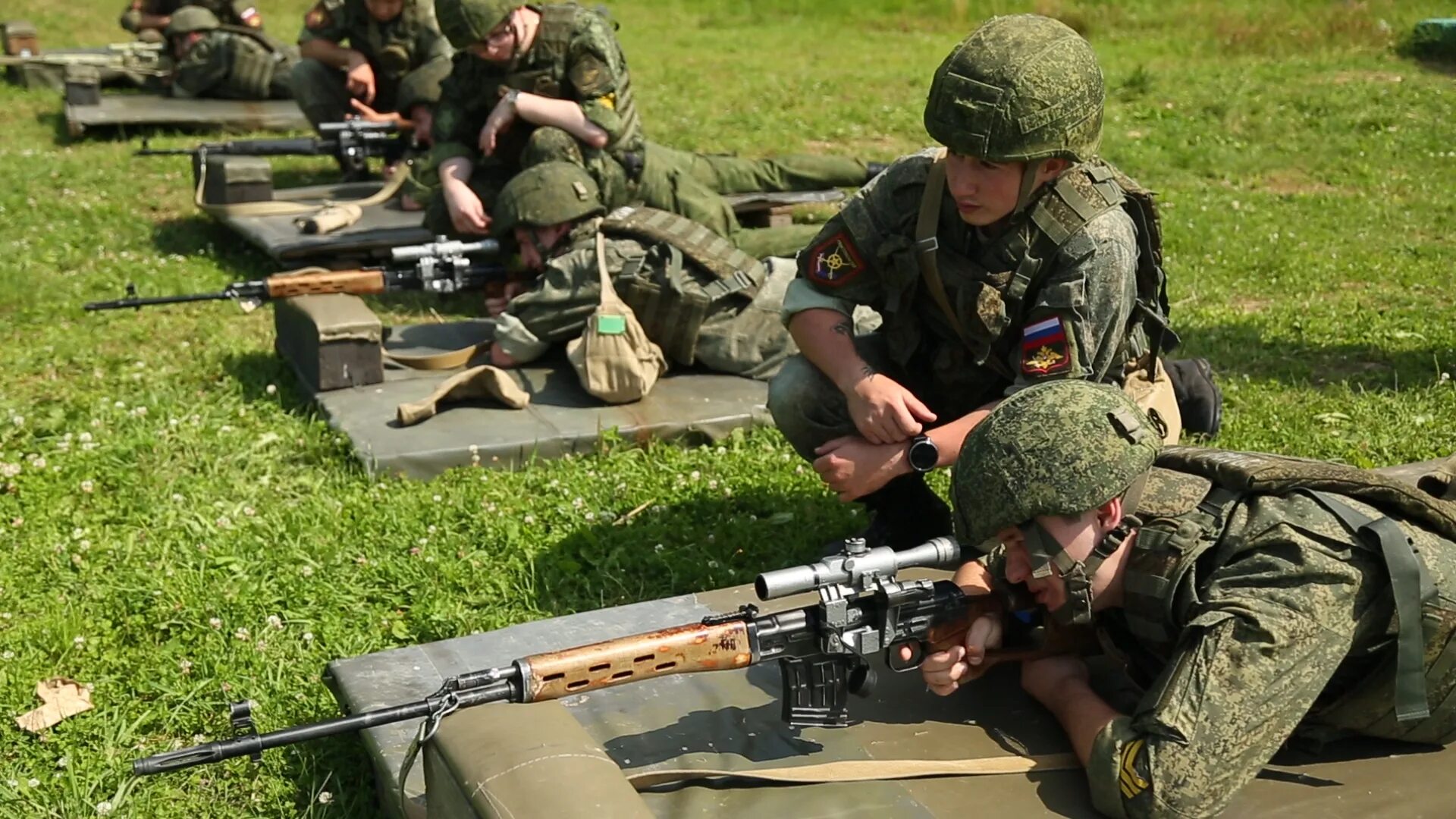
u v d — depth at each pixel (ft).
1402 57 46.78
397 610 14.83
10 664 13.67
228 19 46.55
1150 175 36.24
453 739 8.95
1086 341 11.89
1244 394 20.67
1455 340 22.84
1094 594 9.63
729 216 24.31
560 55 22.54
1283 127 39.27
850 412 12.87
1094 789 9.54
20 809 11.71
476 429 18.39
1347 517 9.32
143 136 43.06
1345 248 29.27
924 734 10.91
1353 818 9.50
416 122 33.58
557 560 15.47
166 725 12.87
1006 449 9.39
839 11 64.49
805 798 9.93
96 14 73.46
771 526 16.29
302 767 12.06
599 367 18.94
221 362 22.71
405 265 25.25
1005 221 12.03
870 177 29.09
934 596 10.11
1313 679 8.99
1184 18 54.90
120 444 18.67
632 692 11.53
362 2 34.19
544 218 19.79
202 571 15.31
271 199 30.73
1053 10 56.80
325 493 17.30
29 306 26.22
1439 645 9.48
